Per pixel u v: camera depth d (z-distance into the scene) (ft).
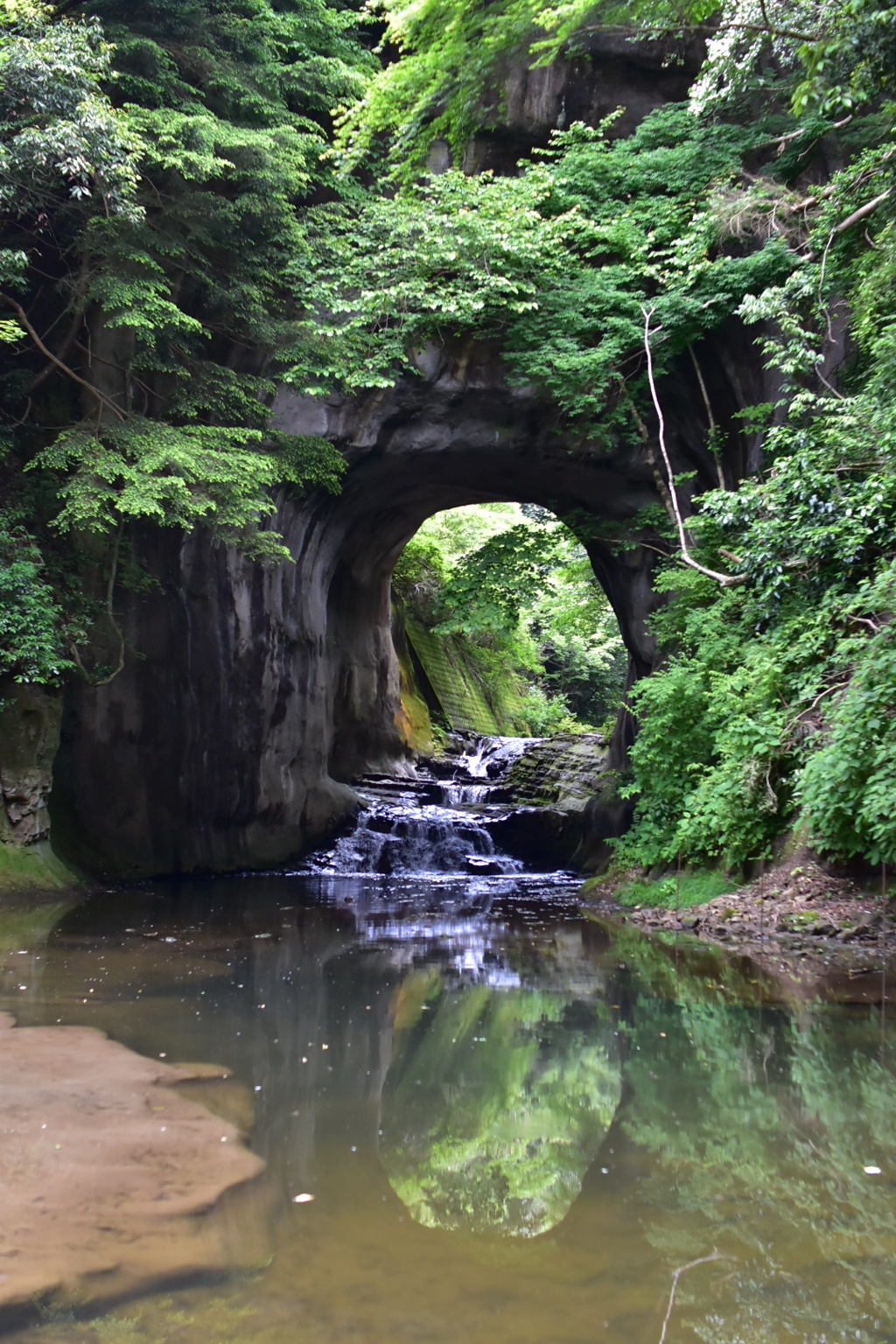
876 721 24.38
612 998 20.66
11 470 38.96
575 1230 9.59
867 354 36.47
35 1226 9.52
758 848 32.53
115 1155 11.47
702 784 33.58
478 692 96.43
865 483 30.81
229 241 40.65
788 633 32.14
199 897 37.78
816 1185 10.74
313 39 48.08
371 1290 8.38
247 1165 11.29
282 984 21.68
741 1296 8.20
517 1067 15.49
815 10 30.53
